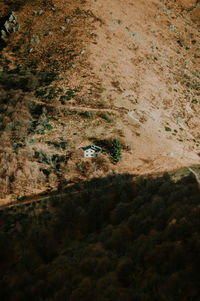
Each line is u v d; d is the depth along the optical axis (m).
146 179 75.69
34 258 51.19
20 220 63.53
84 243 55.69
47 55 135.38
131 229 51.22
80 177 80.88
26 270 48.28
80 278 42.81
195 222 42.38
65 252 53.78
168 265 36.69
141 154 93.94
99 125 102.62
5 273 48.88
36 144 91.94
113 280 38.88
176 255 37.00
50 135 96.31
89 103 111.81
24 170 78.12
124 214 59.16
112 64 135.00
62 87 117.62
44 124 99.38
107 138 97.06
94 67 129.12
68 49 136.38
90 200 67.81
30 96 112.44
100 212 63.53
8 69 129.25
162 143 101.81
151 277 36.53
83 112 107.56
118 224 58.44
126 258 41.84
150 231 47.91
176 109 130.25
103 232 54.75
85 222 61.34
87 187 75.00
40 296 42.25
